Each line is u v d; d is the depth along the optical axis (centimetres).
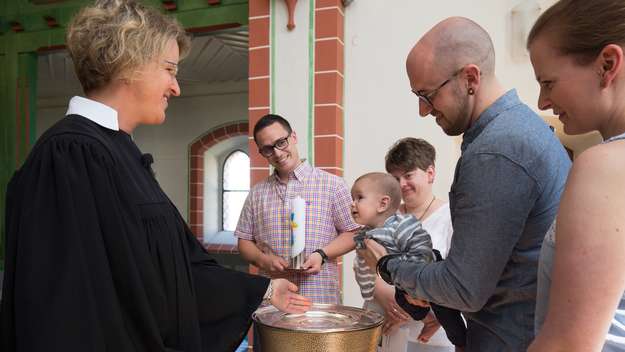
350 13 292
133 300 98
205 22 335
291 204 220
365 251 138
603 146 66
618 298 62
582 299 62
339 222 232
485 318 106
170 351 105
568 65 73
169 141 693
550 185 94
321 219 231
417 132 278
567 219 64
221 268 138
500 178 93
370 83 287
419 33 279
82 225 93
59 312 85
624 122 70
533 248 97
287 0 287
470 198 95
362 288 178
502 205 92
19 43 396
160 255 108
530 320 99
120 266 97
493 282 94
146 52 107
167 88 113
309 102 286
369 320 119
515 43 260
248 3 321
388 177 177
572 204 64
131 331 99
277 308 134
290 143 234
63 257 89
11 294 91
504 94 104
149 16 110
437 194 272
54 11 381
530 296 97
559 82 74
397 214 152
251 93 297
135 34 105
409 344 174
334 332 104
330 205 233
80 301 88
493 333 104
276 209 235
